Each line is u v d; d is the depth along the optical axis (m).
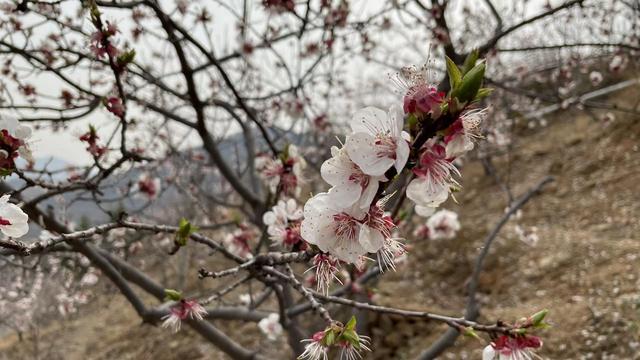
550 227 7.52
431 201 0.89
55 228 2.46
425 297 6.73
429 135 0.88
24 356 7.81
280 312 2.84
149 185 3.31
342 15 3.48
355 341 1.21
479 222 8.32
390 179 0.89
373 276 3.02
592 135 9.91
